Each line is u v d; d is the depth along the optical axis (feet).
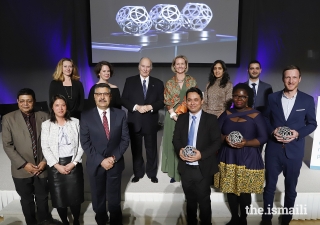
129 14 17.97
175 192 9.62
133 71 18.92
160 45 18.28
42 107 15.85
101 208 8.06
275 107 7.84
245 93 7.35
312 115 7.59
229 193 8.00
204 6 17.80
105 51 18.49
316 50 18.16
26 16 18.37
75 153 7.69
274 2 17.76
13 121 7.52
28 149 7.59
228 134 7.57
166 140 9.82
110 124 7.68
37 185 7.95
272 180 8.06
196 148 7.38
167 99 9.55
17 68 19.03
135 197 9.66
